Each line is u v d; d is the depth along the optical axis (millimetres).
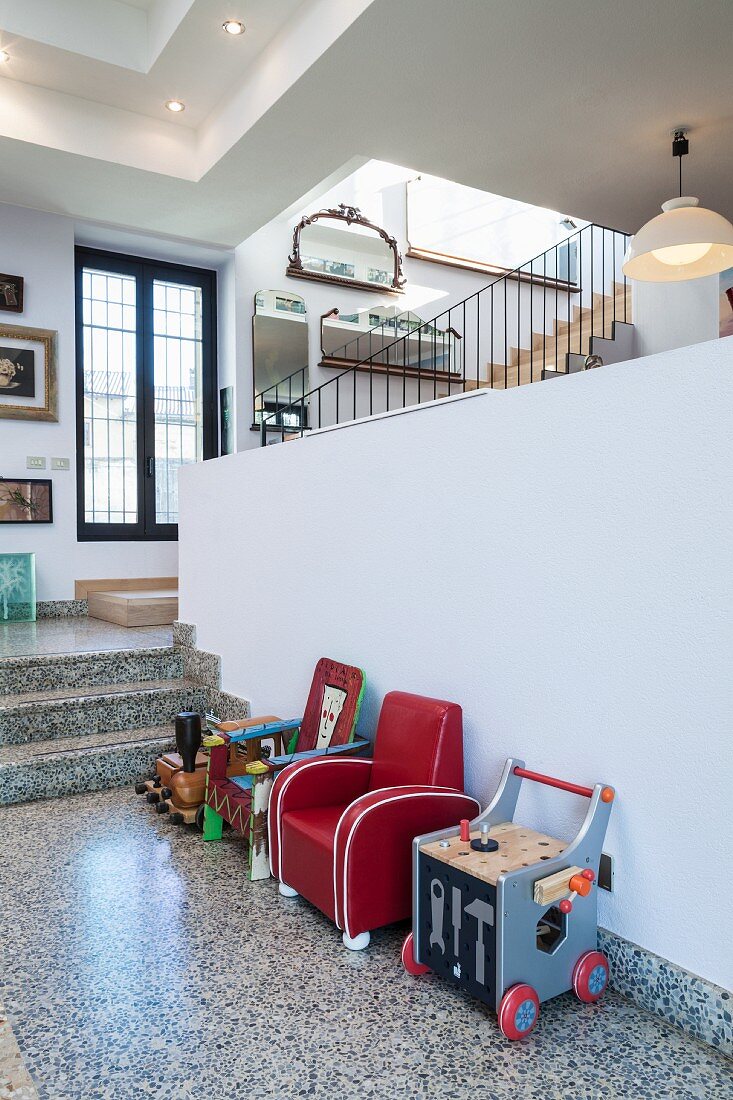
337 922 2307
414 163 5152
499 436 2445
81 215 6164
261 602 3936
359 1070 1766
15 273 6066
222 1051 1835
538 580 2311
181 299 7129
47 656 4383
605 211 5977
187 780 3303
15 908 2586
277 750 3418
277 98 4367
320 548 3416
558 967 1973
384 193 7742
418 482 2805
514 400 2387
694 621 1885
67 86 4953
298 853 2527
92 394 6695
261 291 7000
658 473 1964
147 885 2771
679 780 1924
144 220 6219
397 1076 1746
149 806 3594
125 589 6793
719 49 3895
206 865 2957
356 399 7520
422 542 2785
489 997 1902
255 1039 1880
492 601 2480
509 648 2416
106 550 6691
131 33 4746
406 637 2871
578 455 2182
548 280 8859
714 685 1842
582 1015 1977
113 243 6664
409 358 7812
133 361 6891
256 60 4613
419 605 2801
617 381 2066
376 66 4035
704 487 1858
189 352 7160
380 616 3018
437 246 8070
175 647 4836
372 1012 1995
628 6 3549
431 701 2598
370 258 7609
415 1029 1922
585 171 5262
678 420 1915
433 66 4035
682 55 3949
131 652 4641
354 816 2273
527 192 5598
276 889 2760
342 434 3244
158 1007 2014
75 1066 1782
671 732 1942
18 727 3939
